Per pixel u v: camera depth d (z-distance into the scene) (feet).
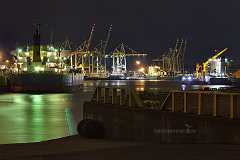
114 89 96.63
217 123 61.46
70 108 207.72
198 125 64.75
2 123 134.72
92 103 100.89
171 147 57.47
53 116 162.30
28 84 434.30
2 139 97.30
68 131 112.68
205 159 46.75
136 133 79.30
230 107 62.23
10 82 440.86
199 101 67.56
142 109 79.30
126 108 83.25
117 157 50.06
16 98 312.50
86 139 84.84
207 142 63.00
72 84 491.72
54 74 444.96
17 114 172.55
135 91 86.53
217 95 64.44
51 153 58.65
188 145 59.77
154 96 88.43
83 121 91.09
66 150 63.82
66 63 643.45
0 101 273.54
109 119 89.25
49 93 404.16
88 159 49.49
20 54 558.97
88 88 501.97
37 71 456.04
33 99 297.74
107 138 87.04
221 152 51.08
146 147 58.44
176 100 73.15
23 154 58.59
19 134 106.52
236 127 58.49
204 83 574.97
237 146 56.29
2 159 53.11
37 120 145.79
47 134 106.63
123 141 77.71
